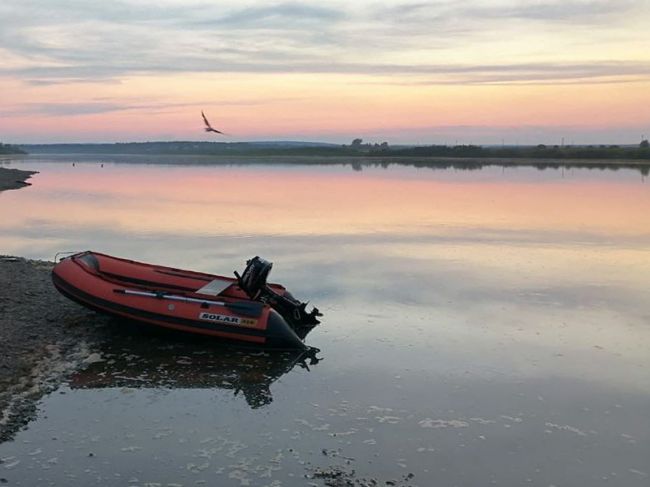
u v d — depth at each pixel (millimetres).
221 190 36562
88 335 8828
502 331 9383
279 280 12562
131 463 5410
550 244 16906
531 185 39844
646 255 15328
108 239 17609
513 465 5574
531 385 7398
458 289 11867
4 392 6777
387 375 7699
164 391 7090
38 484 5023
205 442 5852
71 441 5777
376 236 18250
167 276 9797
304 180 46656
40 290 10609
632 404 6898
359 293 11570
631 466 5594
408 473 5383
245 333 8516
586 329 9477
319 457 5617
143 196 32406
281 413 6562
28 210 25391
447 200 29406
